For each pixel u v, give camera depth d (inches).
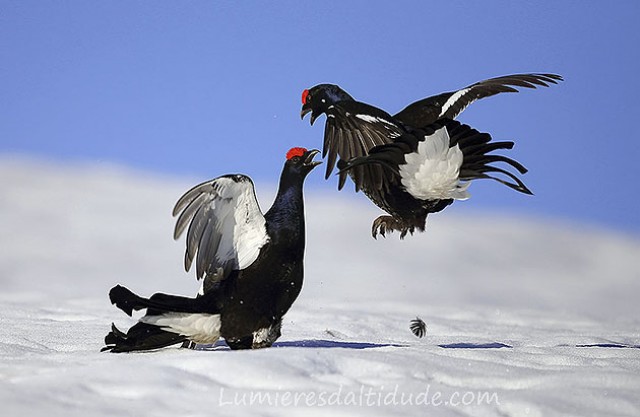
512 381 366.3
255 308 426.3
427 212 466.3
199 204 429.4
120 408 312.7
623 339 581.9
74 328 537.0
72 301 774.5
